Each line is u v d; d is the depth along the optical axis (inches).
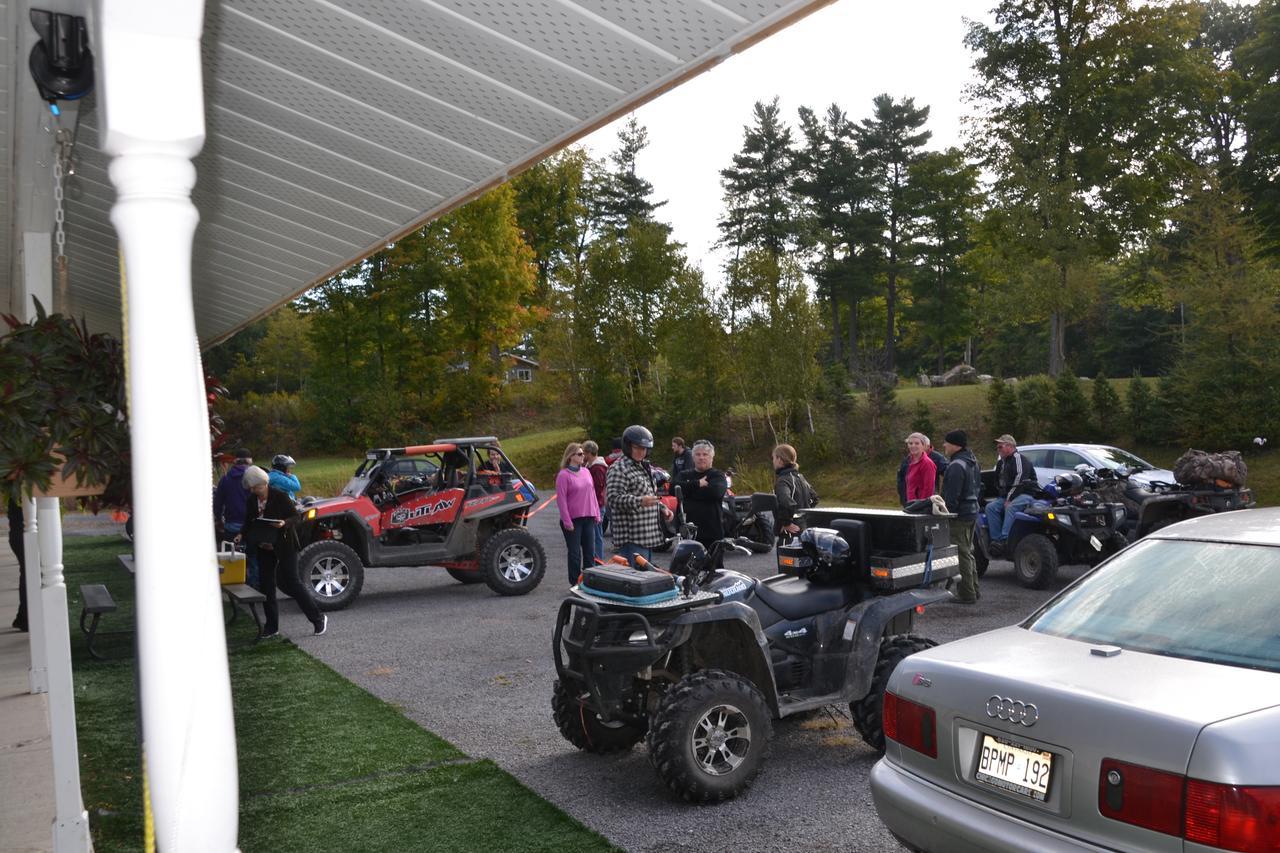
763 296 1298.0
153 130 74.8
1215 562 142.7
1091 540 427.2
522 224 2418.8
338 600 432.8
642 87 130.5
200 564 76.0
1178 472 439.2
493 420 1973.4
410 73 138.9
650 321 1534.2
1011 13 1489.9
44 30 120.6
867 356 1316.4
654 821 183.2
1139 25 1416.1
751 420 1336.1
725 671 201.9
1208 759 103.3
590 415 1528.1
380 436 1862.7
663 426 1437.0
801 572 229.5
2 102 154.1
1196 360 994.1
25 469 111.7
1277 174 1534.2
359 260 258.1
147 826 76.4
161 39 75.0
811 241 2453.2
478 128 157.0
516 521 483.5
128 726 256.1
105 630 393.1
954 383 1846.7
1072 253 1331.2
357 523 444.8
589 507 440.1
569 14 113.0
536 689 284.0
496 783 204.1
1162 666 123.8
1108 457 647.1
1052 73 1460.4
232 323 398.3
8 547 718.5
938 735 133.3
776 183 2586.1
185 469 76.1
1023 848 116.7
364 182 195.0
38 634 284.2
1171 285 1045.2
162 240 76.5
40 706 269.7
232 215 233.3
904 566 221.3
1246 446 941.2
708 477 319.3
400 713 260.2
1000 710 124.3
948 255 2484.0
